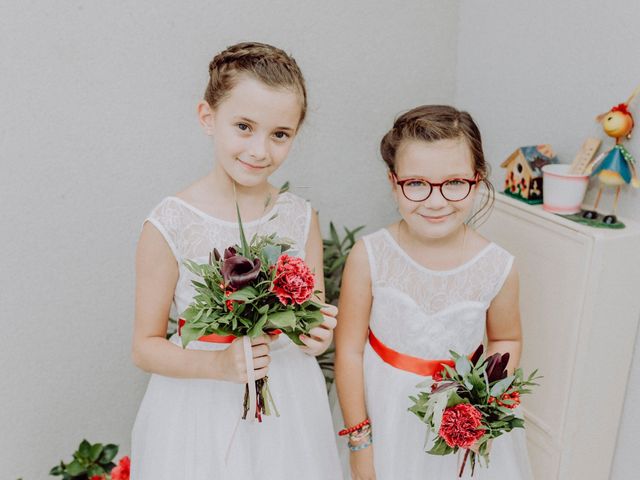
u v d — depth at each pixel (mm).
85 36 1595
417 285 1386
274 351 1357
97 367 1902
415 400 1273
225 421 1301
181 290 1311
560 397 1599
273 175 1900
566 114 1667
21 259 1714
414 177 1283
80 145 1677
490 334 1487
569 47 1626
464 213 1322
